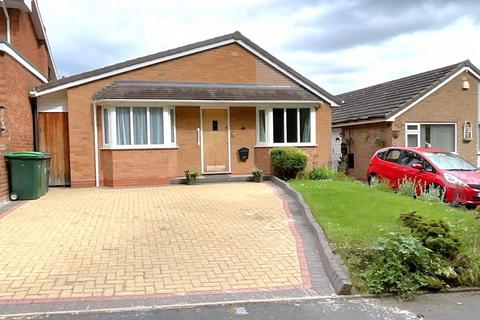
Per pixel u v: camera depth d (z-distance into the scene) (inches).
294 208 402.9
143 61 603.2
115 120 565.3
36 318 184.7
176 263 253.6
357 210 361.1
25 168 451.5
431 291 221.1
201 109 633.6
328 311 196.7
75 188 564.7
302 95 646.5
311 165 654.5
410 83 876.6
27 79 557.0
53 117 589.9
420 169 510.3
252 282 228.8
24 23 689.6
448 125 799.7
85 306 196.9
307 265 254.4
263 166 643.5
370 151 840.3
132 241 295.1
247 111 651.5
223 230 324.2
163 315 189.8
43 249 276.2
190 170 604.4
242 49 649.0
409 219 265.4
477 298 214.4
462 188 451.5
